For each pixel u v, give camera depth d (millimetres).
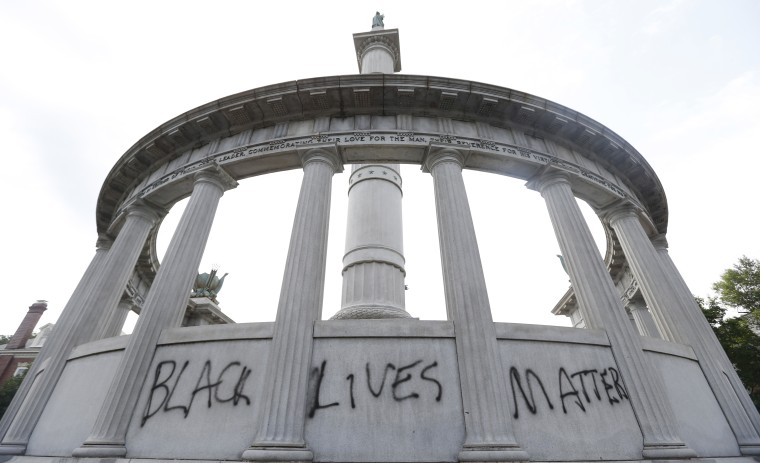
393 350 8648
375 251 15586
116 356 10070
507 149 13133
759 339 27938
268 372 8227
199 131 14359
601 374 9219
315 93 13133
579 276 11180
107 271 13234
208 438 7863
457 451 7531
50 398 10977
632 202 14812
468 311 9016
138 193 15250
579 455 7922
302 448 7266
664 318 12633
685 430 9562
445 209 11109
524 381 8578
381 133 12828
